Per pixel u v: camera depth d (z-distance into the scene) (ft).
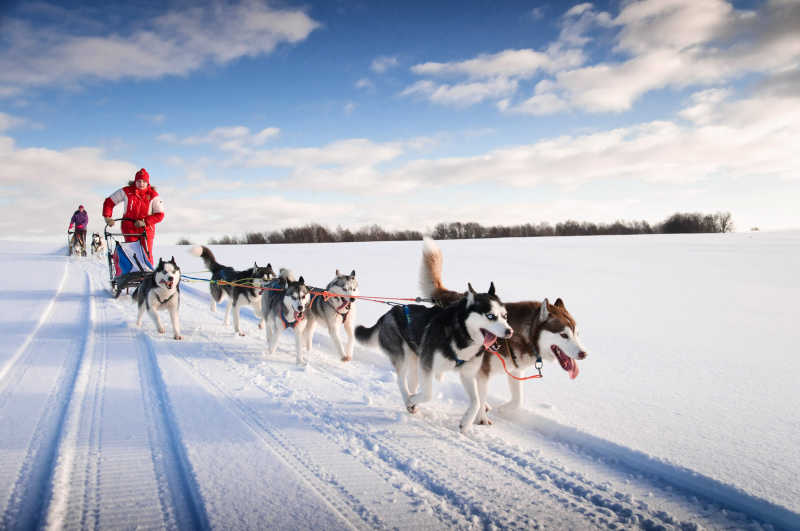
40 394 14.15
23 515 8.09
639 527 8.34
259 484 9.46
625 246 87.45
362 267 54.08
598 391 14.97
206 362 18.76
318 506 8.73
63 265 56.08
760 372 16.63
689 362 18.06
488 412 14.28
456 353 12.93
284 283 21.94
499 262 59.36
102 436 11.45
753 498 8.70
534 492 9.52
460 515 8.63
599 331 23.59
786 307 30.09
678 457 10.28
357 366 19.54
